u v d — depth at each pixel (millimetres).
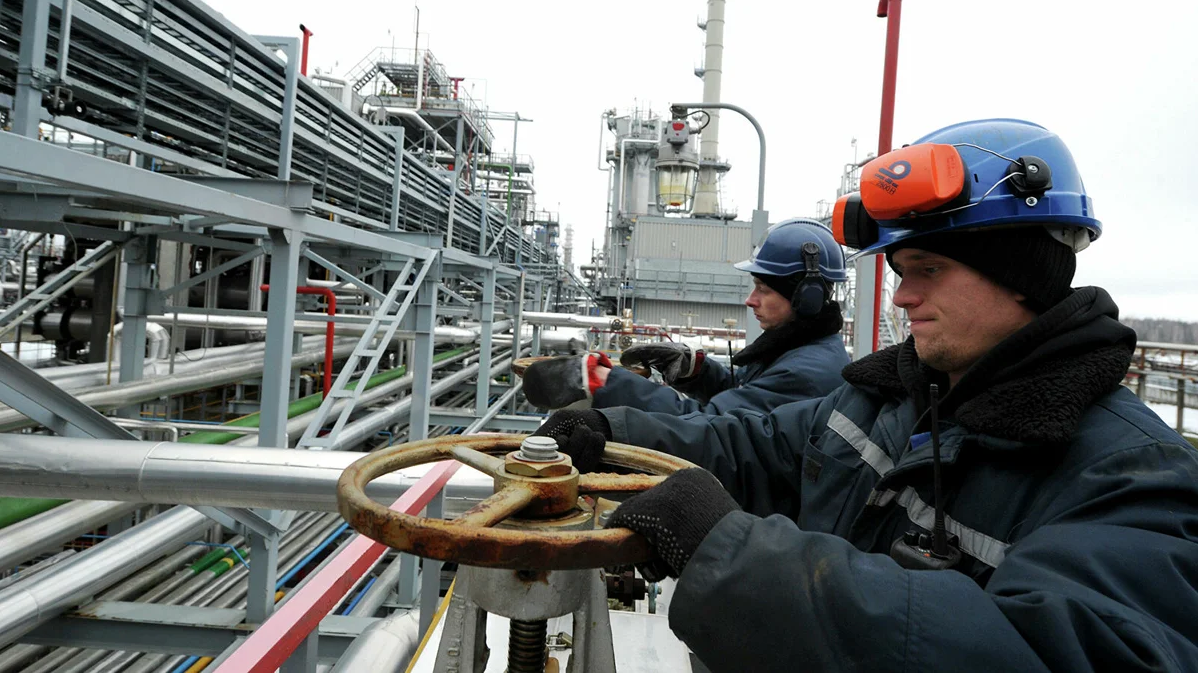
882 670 634
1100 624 630
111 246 5551
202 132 3893
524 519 737
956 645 629
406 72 16500
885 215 1015
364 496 667
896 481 1062
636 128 23031
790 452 1568
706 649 705
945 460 981
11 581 3881
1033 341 942
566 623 1532
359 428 6113
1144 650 612
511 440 981
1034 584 701
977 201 949
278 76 4301
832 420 1373
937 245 1008
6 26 2789
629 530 689
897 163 982
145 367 5496
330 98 4965
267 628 959
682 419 1565
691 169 20234
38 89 2529
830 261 2385
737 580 683
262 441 3506
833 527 1277
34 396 2760
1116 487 791
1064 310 946
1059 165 979
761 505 1584
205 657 3840
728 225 19766
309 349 7383
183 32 3469
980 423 931
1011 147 978
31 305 5293
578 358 1877
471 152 17078
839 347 2346
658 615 1697
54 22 2748
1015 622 653
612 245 22250
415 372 6035
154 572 4172
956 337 1022
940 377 1162
